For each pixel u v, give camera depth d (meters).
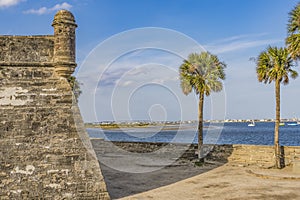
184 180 15.75
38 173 10.23
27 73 11.20
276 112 18.52
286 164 18.52
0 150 10.23
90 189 10.48
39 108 10.91
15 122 10.62
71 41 11.38
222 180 15.47
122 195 12.67
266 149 19.19
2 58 11.05
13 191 9.97
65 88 11.29
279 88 18.52
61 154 10.55
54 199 10.13
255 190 13.17
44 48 11.38
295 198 11.77
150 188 14.03
